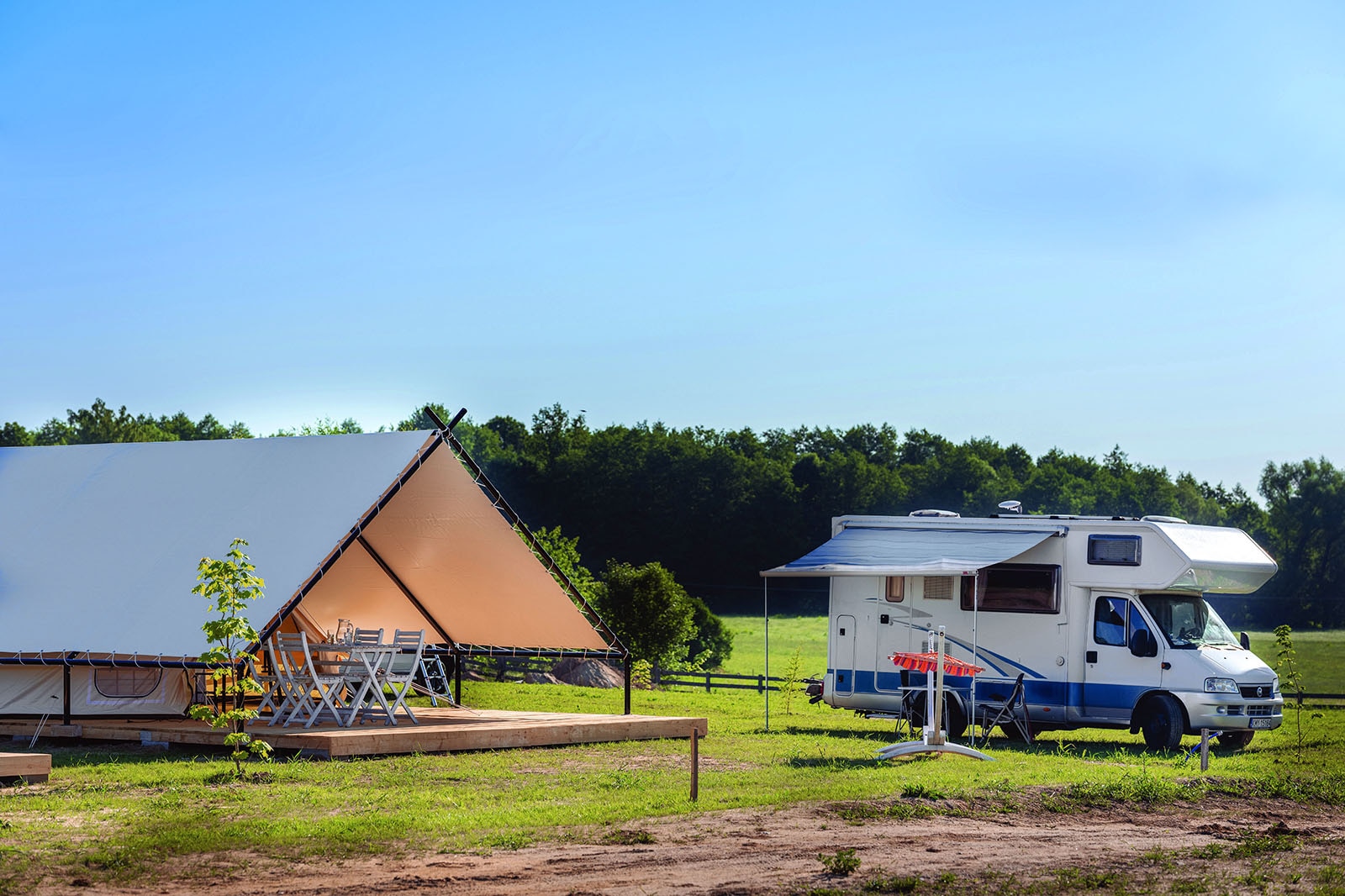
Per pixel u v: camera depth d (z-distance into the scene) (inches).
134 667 563.8
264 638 547.5
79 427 4220.0
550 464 4094.5
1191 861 358.6
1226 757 642.8
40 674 610.9
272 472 630.5
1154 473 4453.7
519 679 1283.2
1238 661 686.5
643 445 4062.5
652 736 653.9
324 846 348.8
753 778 491.8
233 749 546.0
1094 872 341.7
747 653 2596.0
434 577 738.2
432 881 314.0
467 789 453.4
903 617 766.5
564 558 1676.9
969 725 736.3
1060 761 593.0
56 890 298.8
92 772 475.8
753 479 4001.0
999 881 327.0
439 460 621.6
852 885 318.3
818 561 752.3
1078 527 720.3
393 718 605.3
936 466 4397.1
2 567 621.9
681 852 353.4
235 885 307.7
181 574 583.5
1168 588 703.1
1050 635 719.7
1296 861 360.8
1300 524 3777.1
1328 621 3550.7
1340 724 888.9
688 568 3959.2
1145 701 692.7
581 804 423.2
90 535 629.0
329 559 568.7
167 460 669.9
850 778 497.0
